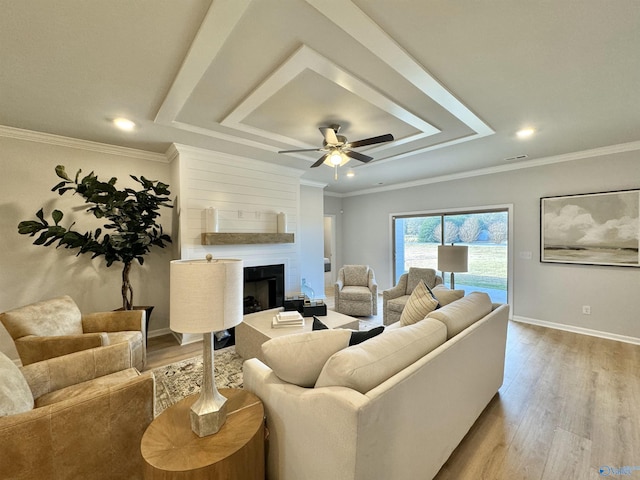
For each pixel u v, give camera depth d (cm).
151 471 97
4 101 228
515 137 312
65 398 158
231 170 387
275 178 434
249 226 405
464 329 179
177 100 222
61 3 133
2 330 282
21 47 163
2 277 286
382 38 155
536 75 194
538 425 194
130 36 156
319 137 318
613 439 180
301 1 131
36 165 301
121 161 353
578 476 153
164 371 270
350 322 297
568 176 379
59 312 234
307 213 561
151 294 373
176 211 362
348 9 135
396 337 138
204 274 109
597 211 357
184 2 134
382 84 206
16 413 118
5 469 106
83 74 192
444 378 146
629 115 256
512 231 430
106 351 186
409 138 315
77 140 315
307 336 135
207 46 160
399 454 116
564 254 383
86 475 122
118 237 299
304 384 131
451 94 215
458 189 495
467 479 152
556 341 344
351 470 97
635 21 144
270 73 192
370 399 100
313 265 572
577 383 247
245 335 290
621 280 344
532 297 412
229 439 110
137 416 135
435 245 540
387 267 619
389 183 582
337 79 196
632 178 334
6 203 287
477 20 145
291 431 121
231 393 143
